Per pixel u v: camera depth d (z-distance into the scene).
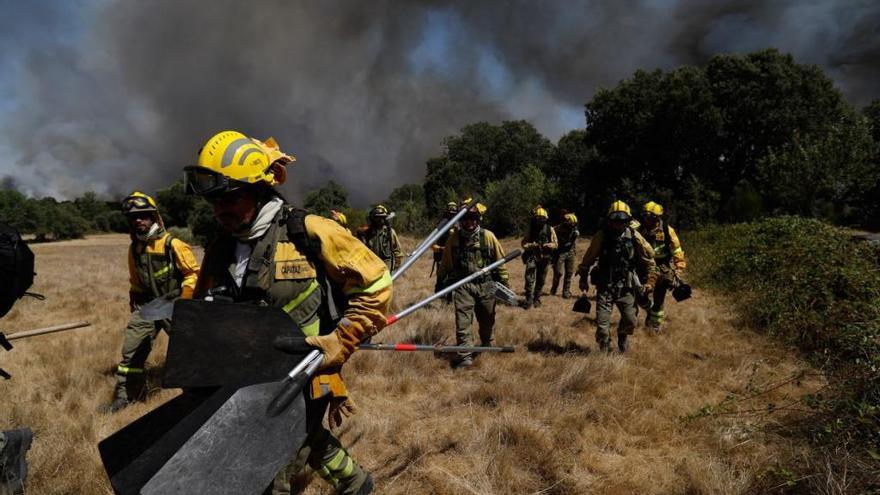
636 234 5.48
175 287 4.25
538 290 8.66
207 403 1.72
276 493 2.30
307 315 2.04
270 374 1.85
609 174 37.81
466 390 4.57
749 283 8.64
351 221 23.14
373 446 3.58
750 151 34.94
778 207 20.72
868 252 7.00
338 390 2.04
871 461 2.93
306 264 2.00
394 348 3.07
